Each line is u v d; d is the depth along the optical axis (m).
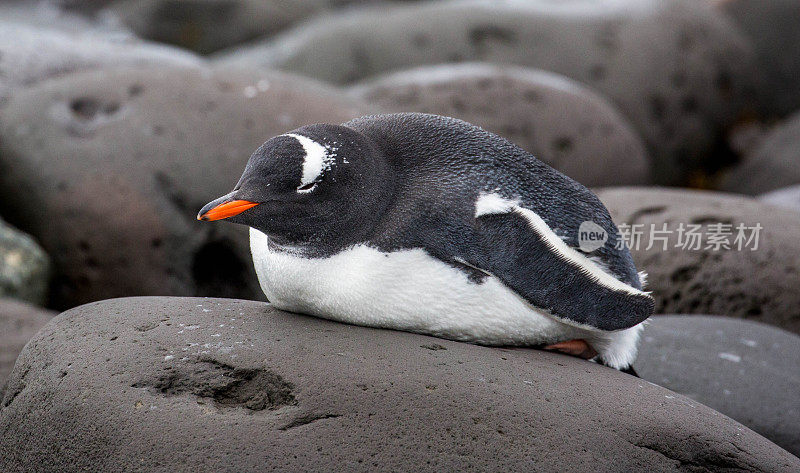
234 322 5.95
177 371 5.47
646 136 21.44
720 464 5.54
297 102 12.18
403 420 5.22
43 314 9.62
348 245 5.60
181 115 11.84
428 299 5.64
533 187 5.86
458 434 5.20
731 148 22.73
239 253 11.34
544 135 16.17
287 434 5.11
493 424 5.27
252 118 11.84
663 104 21.61
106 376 5.48
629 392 5.80
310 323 5.93
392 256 5.55
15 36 15.31
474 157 5.83
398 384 5.38
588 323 5.78
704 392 7.78
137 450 5.09
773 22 24.62
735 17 25.05
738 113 23.06
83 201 11.42
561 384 5.66
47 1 28.00
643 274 6.56
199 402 5.33
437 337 5.91
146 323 5.95
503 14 21.81
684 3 22.72
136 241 11.30
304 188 5.46
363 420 5.20
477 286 5.62
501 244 5.56
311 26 24.36
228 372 5.45
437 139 5.93
